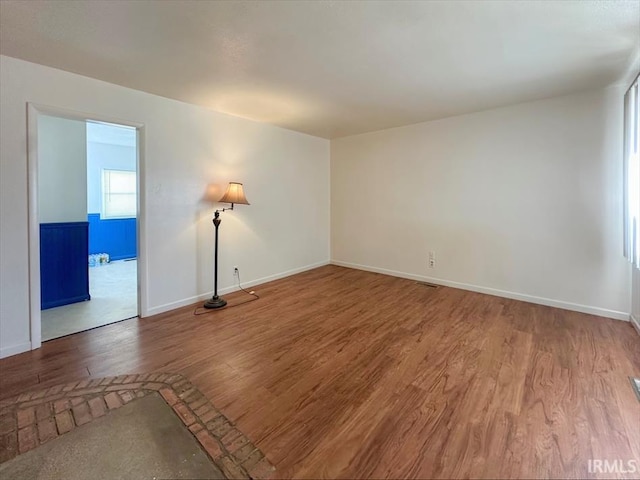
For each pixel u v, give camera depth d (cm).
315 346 251
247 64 241
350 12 174
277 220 453
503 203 365
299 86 287
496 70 253
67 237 354
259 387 197
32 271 244
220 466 140
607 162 301
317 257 531
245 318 310
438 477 133
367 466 138
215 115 363
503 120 357
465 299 364
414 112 373
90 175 622
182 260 342
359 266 518
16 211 236
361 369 217
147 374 212
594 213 311
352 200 517
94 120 272
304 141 490
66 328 285
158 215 319
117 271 534
